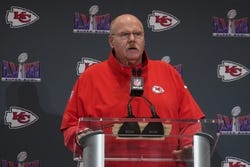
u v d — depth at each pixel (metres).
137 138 4.16
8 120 7.61
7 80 7.65
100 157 3.80
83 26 7.86
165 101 5.77
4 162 7.54
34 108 7.66
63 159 7.65
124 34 5.70
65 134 5.44
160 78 5.96
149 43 7.91
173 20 7.99
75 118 5.87
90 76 6.01
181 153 4.20
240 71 7.99
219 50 8.00
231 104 7.93
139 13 7.95
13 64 7.68
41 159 7.61
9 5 7.78
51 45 7.78
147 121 4.23
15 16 7.77
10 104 7.62
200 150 3.90
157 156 4.25
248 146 7.86
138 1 7.97
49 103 7.69
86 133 3.92
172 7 8.00
